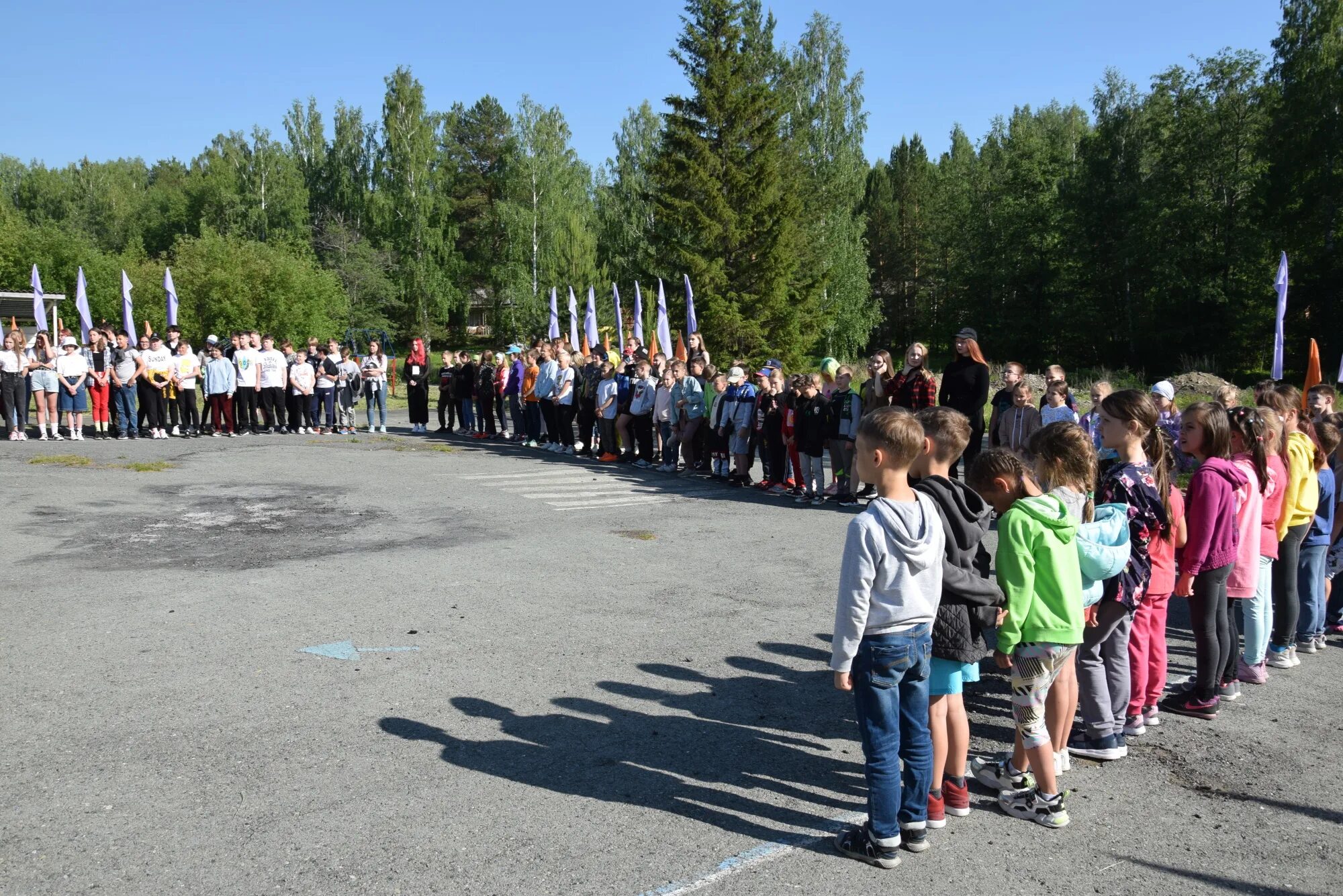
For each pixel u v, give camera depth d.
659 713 4.91
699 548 8.85
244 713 4.76
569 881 3.31
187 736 4.47
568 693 5.13
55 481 11.86
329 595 6.97
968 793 4.12
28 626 6.11
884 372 11.32
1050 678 3.83
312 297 45.94
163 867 3.35
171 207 66.94
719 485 12.99
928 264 65.06
